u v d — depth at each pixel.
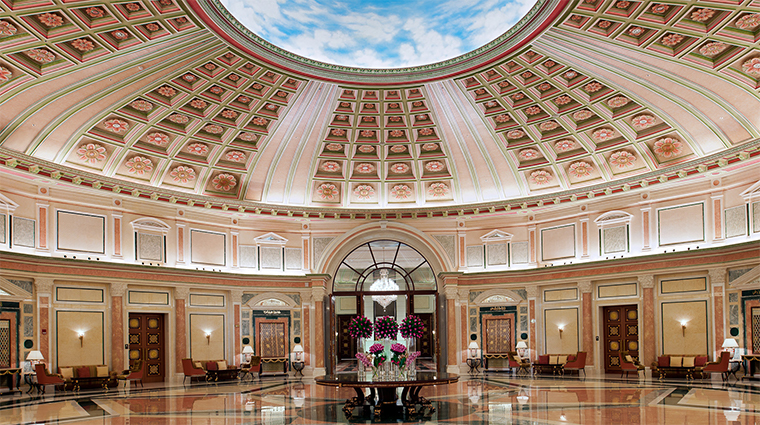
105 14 12.81
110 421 10.59
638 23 13.63
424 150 21.41
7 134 15.30
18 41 12.89
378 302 23.22
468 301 21.98
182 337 19.47
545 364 19.80
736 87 15.29
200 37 14.57
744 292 16.27
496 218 22.16
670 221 18.31
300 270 22.39
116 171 18.47
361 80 17.09
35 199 16.55
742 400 12.06
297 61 16.00
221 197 20.94
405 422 10.18
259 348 21.31
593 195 19.95
